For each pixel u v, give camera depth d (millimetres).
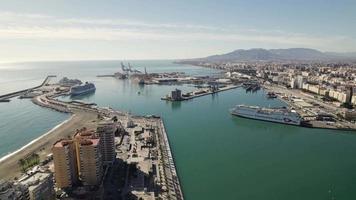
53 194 181250
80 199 184750
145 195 191375
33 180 170625
